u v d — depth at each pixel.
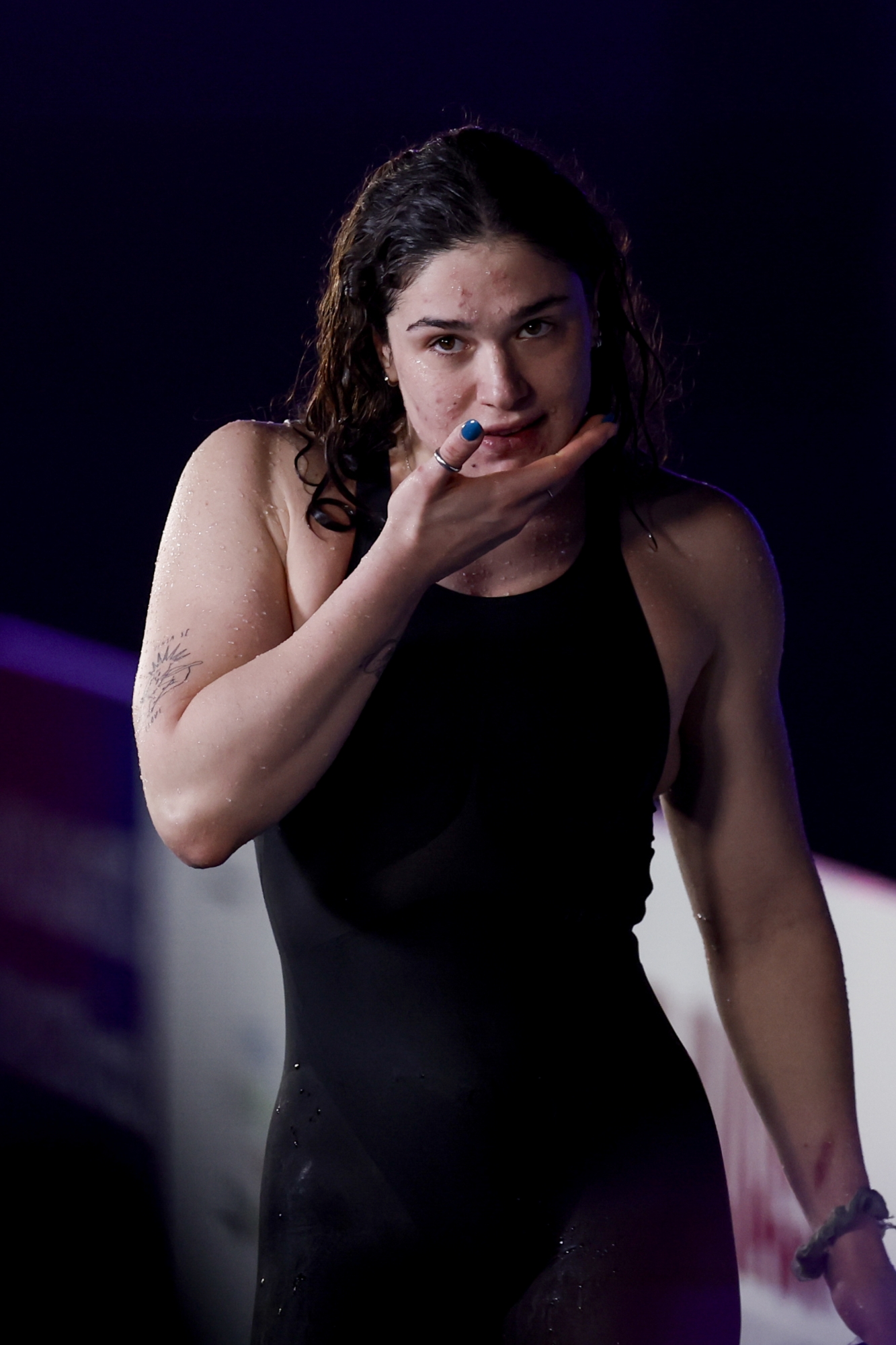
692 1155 4.84
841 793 13.75
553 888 4.76
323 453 4.94
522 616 4.78
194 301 18.72
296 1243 4.67
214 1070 8.48
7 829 9.49
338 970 4.74
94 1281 8.02
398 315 4.39
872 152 19.80
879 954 6.98
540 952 4.74
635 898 4.98
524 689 4.73
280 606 4.73
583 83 19.50
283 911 4.84
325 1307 4.57
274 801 4.32
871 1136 6.90
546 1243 4.66
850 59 19.47
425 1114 4.65
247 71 18.66
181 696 4.47
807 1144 5.17
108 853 9.43
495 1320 4.69
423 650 4.71
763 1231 6.89
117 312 18.66
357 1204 4.66
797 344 20.09
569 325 4.35
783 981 5.27
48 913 9.21
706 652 5.09
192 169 18.70
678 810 5.38
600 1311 4.51
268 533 4.79
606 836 4.82
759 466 19.08
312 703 4.23
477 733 4.68
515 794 4.69
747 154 19.94
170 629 4.62
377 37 18.77
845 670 15.59
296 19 18.50
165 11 18.34
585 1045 4.77
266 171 18.84
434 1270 4.63
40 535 15.91
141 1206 8.37
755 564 5.17
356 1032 4.73
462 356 4.35
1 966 9.02
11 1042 8.82
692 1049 7.41
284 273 18.83
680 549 5.07
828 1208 5.09
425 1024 4.66
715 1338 4.67
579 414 4.45
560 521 4.89
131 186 18.62
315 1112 4.80
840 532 17.94
